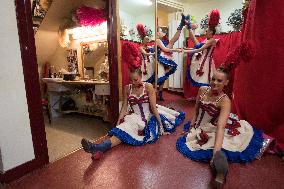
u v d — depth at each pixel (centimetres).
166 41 420
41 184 163
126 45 224
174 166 180
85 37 364
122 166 183
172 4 420
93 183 160
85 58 370
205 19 463
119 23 271
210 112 196
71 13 351
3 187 161
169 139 238
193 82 388
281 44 203
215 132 189
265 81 218
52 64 423
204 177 163
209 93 201
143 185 155
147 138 224
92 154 197
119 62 274
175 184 155
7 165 166
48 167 188
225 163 142
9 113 164
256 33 221
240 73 252
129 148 216
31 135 180
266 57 214
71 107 387
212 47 367
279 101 209
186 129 249
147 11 345
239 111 259
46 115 392
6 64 158
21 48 166
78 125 326
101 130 297
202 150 191
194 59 388
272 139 197
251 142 192
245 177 162
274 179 159
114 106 275
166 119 259
